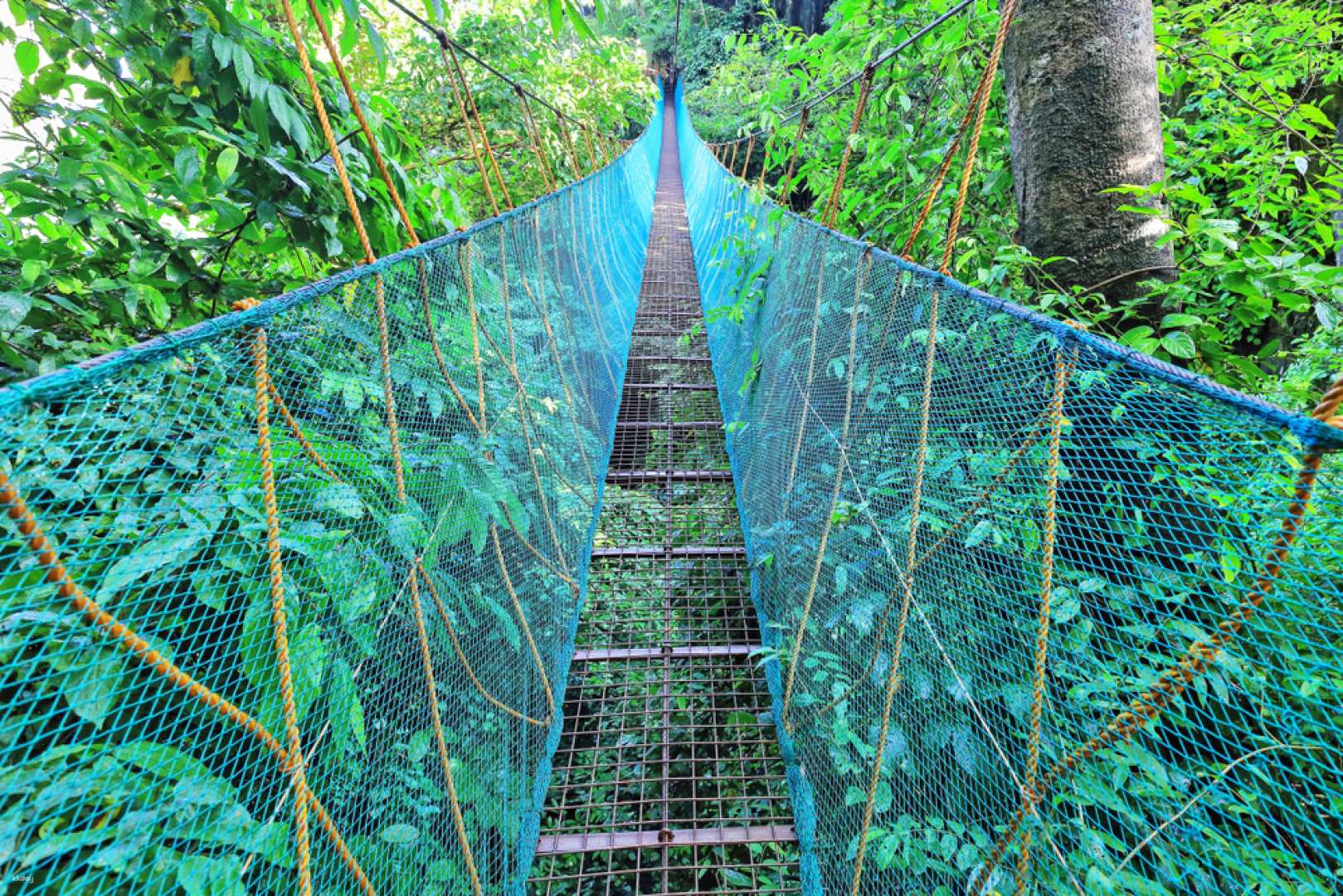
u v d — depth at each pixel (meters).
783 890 1.23
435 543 0.90
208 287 1.11
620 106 4.68
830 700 1.19
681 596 1.90
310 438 0.75
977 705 0.83
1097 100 1.11
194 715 0.53
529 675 1.28
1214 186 1.69
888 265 1.14
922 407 0.96
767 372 2.05
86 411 0.46
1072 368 0.68
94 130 1.01
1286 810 0.55
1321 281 0.87
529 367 1.50
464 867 0.89
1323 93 1.88
